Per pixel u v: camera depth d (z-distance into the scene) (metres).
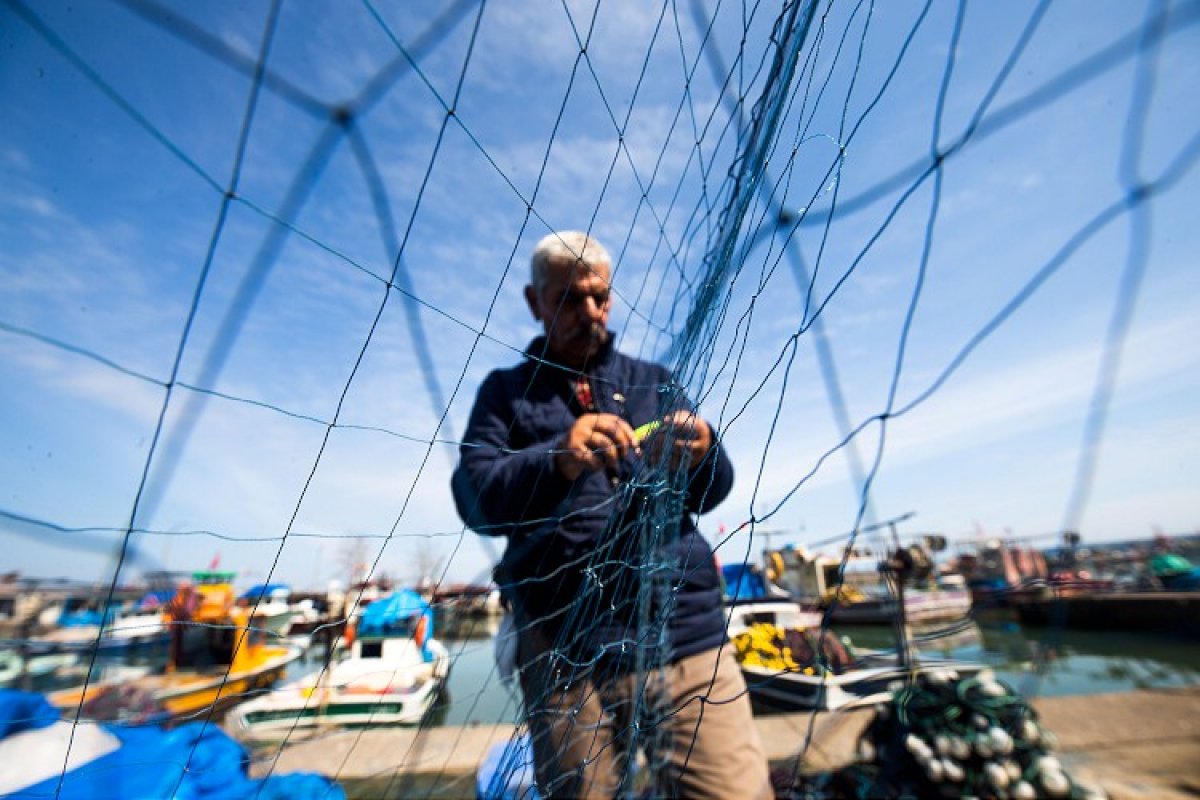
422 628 5.27
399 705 4.54
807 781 3.07
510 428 1.89
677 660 1.71
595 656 1.62
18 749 1.82
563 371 2.01
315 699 4.24
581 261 1.77
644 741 1.68
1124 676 8.74
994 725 2.80
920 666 3.32
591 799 1.62
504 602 1.87
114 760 1.90
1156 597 10.89
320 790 2.03
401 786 2.57
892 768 2.93
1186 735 3.66
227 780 1.97
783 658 5.43
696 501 1.84
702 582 1.83
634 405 2.01
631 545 1.70
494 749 2.80
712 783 1.60
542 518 1.67
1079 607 12.34
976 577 10.56
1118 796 3.01
